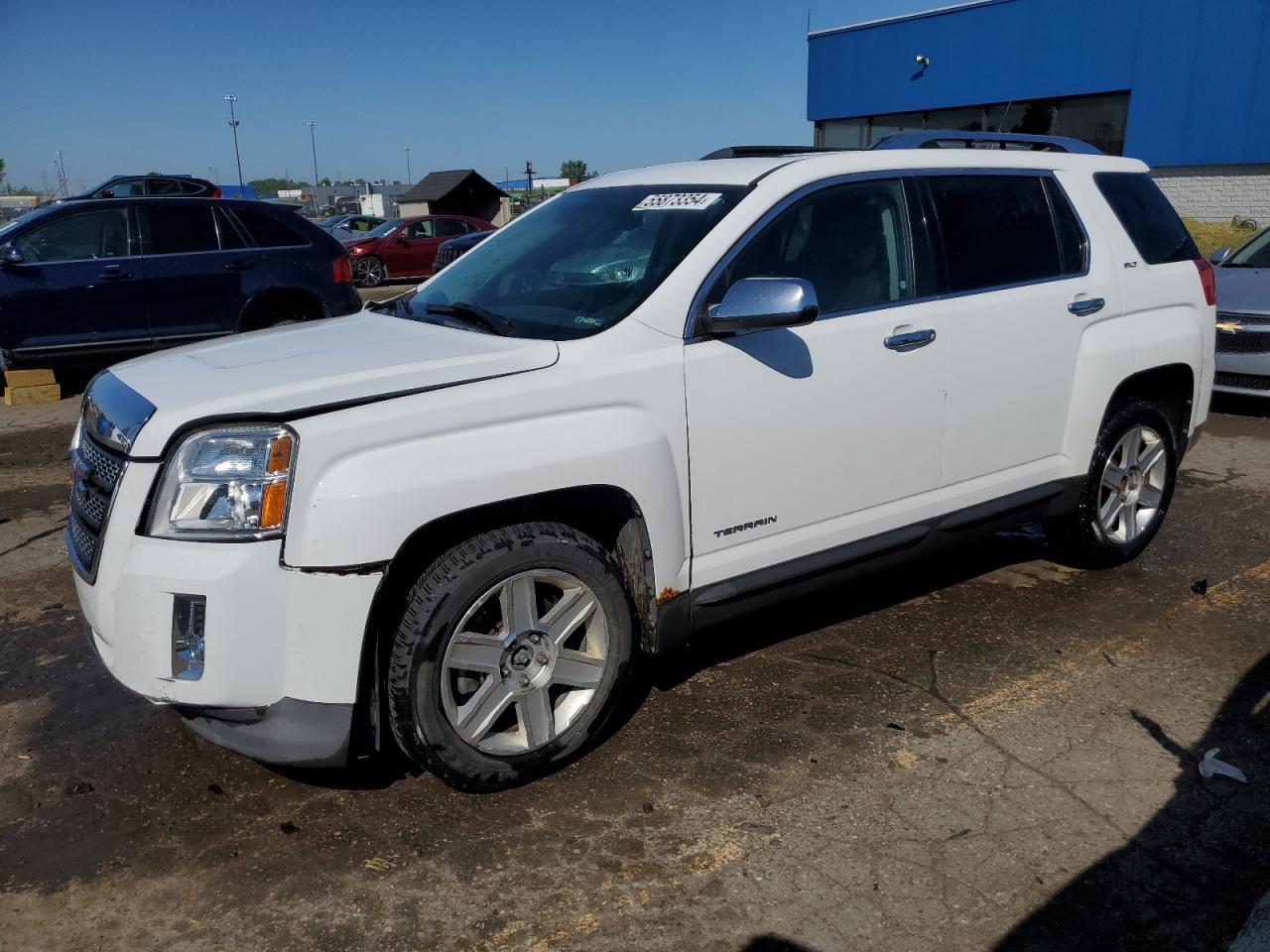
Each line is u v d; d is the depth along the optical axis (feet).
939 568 16.46
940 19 70.64
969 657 13.23
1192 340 15.69
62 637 14.11
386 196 225.97
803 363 11.30
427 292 13.33
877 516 12.40
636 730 11.47
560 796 10.21
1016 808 9.95
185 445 8.76
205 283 30.55
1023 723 11.55
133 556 8.80
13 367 29.30
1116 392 14.78
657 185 12.76
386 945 8.21
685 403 10.50
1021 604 14.97
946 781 10.39
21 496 21.08
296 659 8.85
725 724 11.57
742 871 9.04
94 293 29.27
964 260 13.03
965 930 8.31
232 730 9.22
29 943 8.25
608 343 10.22
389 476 8.83
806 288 10.05
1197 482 21.44
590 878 8.98
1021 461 13.96
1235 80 59.57
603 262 11.76
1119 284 14.71
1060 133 68.69
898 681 12.58
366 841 9.52
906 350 12.16
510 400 9.50
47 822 9.86
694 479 10.69
